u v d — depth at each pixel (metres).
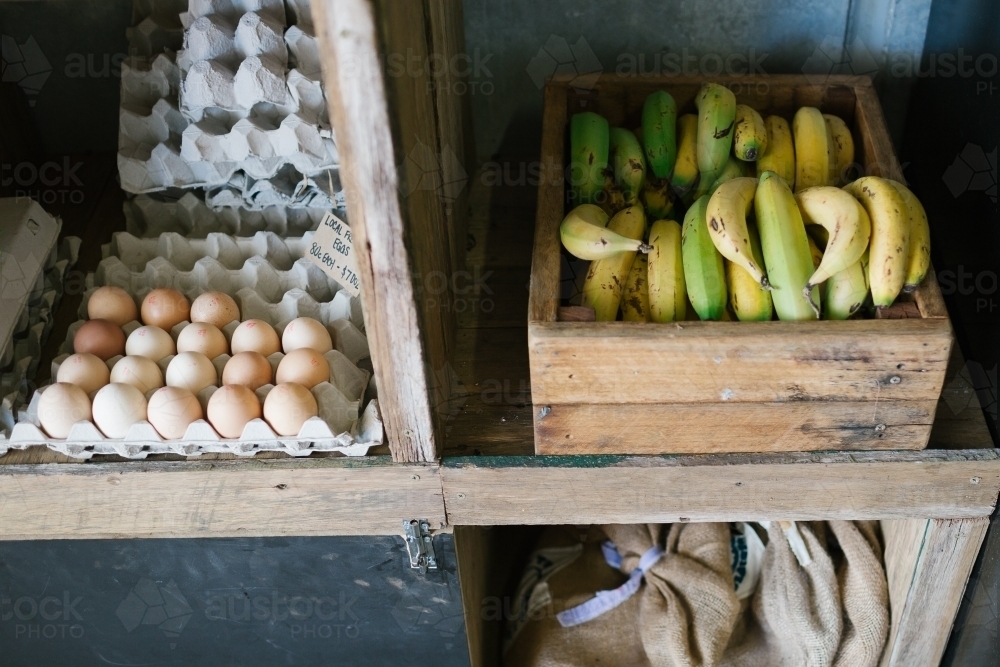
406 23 1.05
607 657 1.57
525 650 1.60
